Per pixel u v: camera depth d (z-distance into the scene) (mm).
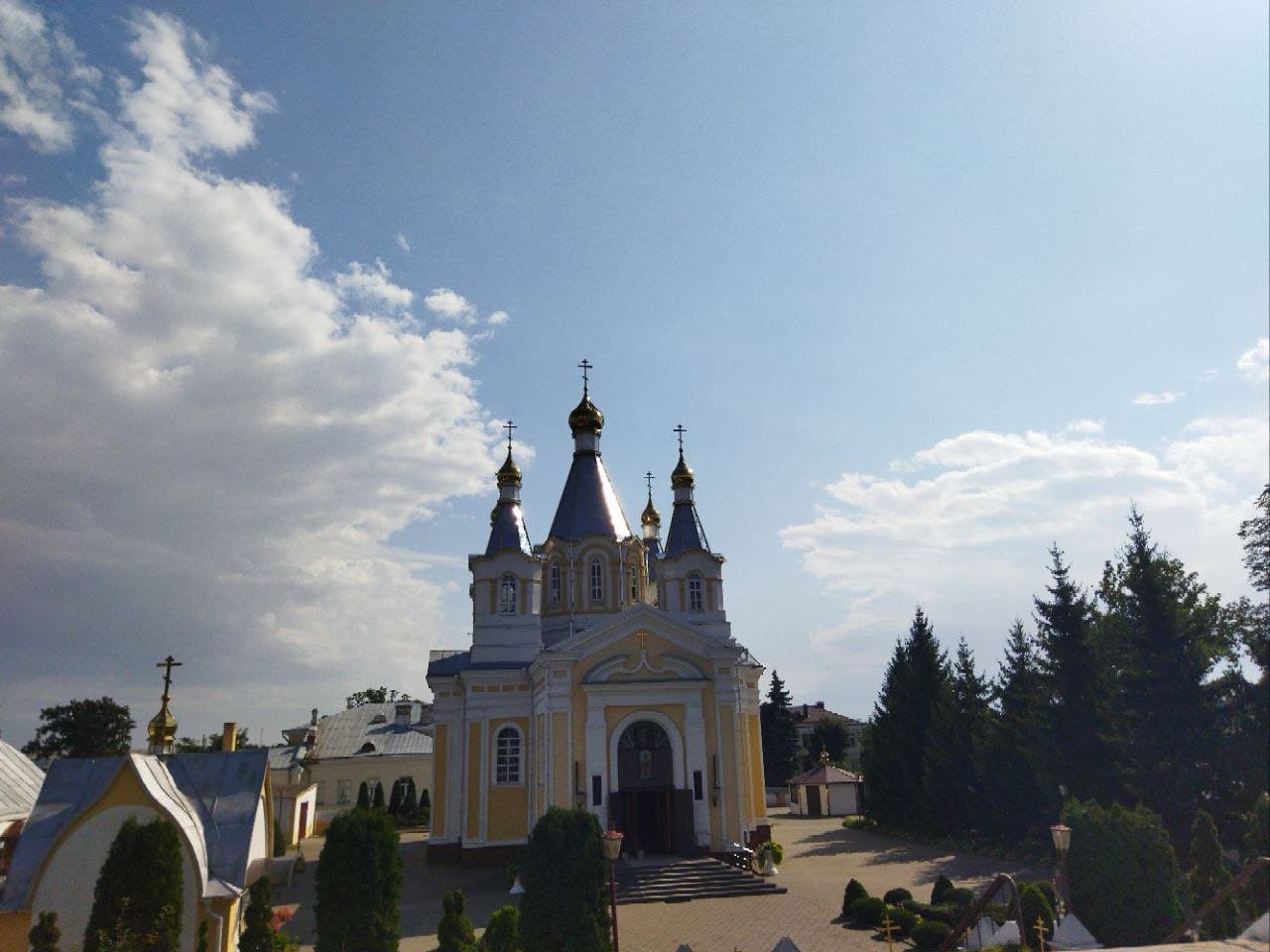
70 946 19344
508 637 47094
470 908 34406
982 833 51312
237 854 20859
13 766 28594
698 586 48875
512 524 49219
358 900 20766
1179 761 38500
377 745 77000
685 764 39281
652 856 38344
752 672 49688
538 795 42125
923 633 62969
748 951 26406
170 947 18406
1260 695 37000
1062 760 43094
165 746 24641
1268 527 33062
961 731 55031
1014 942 21344
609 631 40969
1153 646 40500
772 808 87438
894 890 32000
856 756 124312
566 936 21641
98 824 20125
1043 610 45688
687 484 51000
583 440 53219
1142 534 42406
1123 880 21219
